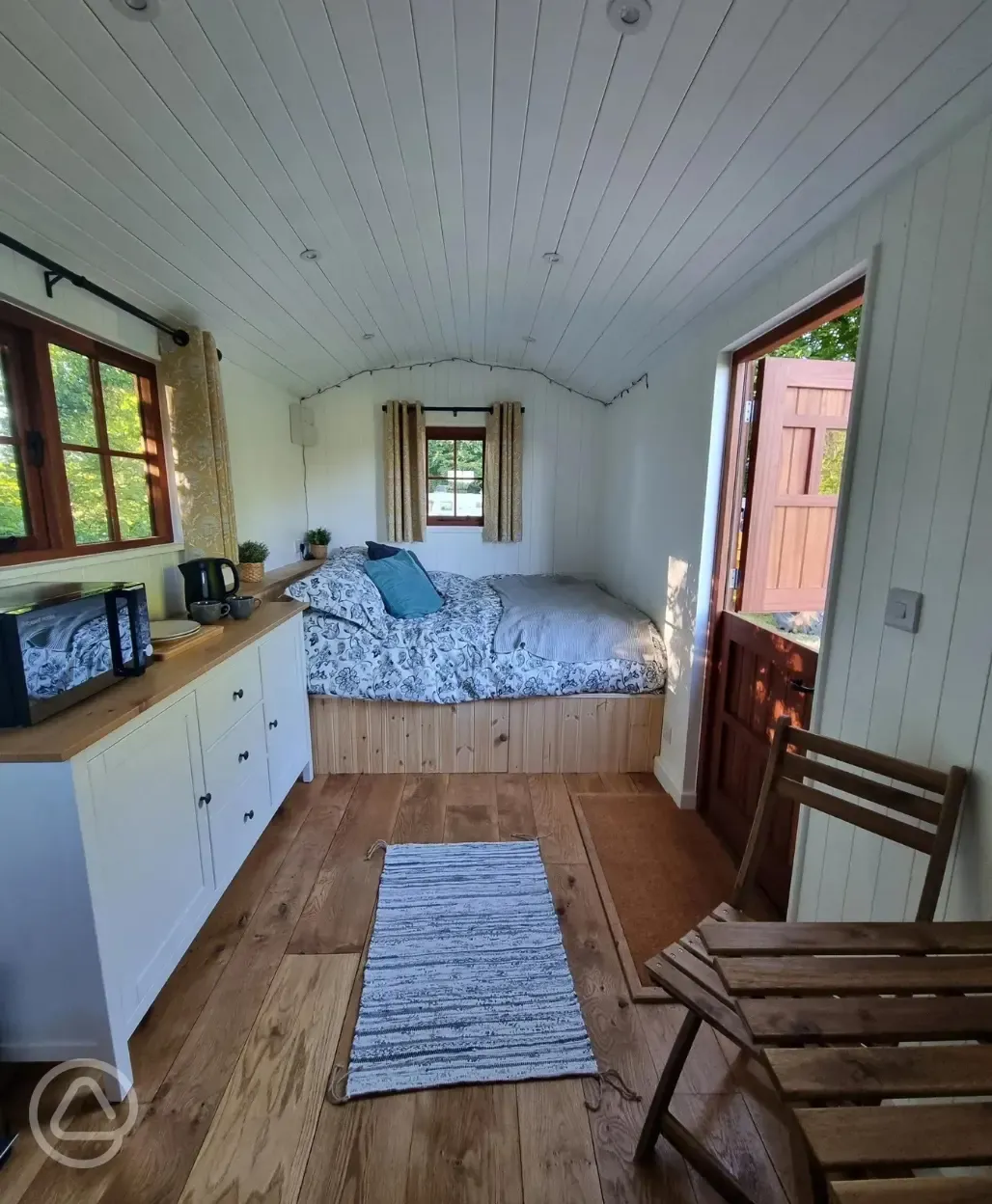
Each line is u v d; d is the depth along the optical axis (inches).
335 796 106.5
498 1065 55.7
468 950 70.0
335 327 121.5
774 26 41.4
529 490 176.4
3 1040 51.1
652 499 121.5
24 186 57.0
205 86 50.4
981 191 41.7
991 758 41.6
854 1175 33.1
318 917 75.2
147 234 70.8
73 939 49.2
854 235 56.4
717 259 74.7
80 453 78.1
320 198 70.9
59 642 51.3
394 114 55.6
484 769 116.3
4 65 45.1
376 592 125.0
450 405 170.7
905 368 49.5
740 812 89.0
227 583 101.8
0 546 64.8
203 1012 61.2
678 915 76.9
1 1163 46.5
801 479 89.2
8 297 64.0
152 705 56.6
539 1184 46.1
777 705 79.4
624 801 105.8
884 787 48.2
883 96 43.6
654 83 49.4
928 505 47.1
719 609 95.8
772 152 53.7
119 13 42.5
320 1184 45.8
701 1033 59.6
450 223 78.8
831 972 35.5
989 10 35.2
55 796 46.3
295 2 42.8
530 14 43.7
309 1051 56.9
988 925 39.9
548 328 125.6
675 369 107.5
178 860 62.9
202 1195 45.0
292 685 102.1
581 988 64.9
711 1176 44.8
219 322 100.0
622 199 68.5
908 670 49.6
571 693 113.3
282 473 149.6
